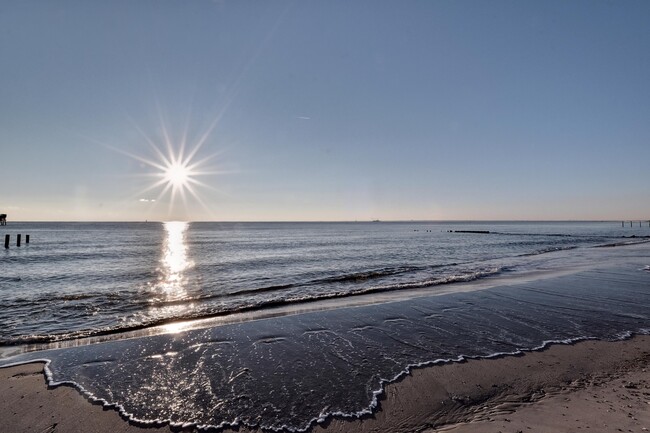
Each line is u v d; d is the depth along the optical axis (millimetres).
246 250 36719
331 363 6477
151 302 12641
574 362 6391
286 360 6641
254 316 10250
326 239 59875
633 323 8883
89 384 5652
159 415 4750
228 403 5047
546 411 4594
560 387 5375
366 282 16719
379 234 83938
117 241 53375
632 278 15602
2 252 33906
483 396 5164
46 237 63094
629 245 39125
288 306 11602
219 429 4430
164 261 26281
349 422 4539
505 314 9852
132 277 18688
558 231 98688
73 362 6570
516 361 6469
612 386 5355
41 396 5250
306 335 8164
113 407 4941
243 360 6645
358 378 5828
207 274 19625
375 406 4926
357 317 9664
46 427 4441
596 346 7219
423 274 19078
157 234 82562
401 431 4320
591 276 16250
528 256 28719
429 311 10234
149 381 5754
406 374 5961
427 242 51531
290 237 67812
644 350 6969
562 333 8109
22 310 11562
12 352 7355
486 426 4270
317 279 17625
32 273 20344
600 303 11055
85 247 40812
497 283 15078
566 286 13828
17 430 4363
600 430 4047
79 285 16359
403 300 11742
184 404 5027
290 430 4387
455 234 84438
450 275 18328
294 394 5293
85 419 4633
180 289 15172
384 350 7141
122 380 5793
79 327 9617
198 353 7020
